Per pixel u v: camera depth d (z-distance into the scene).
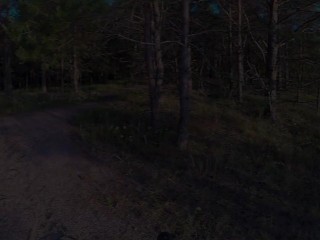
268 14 18.48
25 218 8.23
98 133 13.92
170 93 22.95
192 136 13.88
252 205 9.00
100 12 11.53
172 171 10.70
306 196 9.70
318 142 15.20
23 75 54.34
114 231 7.73
